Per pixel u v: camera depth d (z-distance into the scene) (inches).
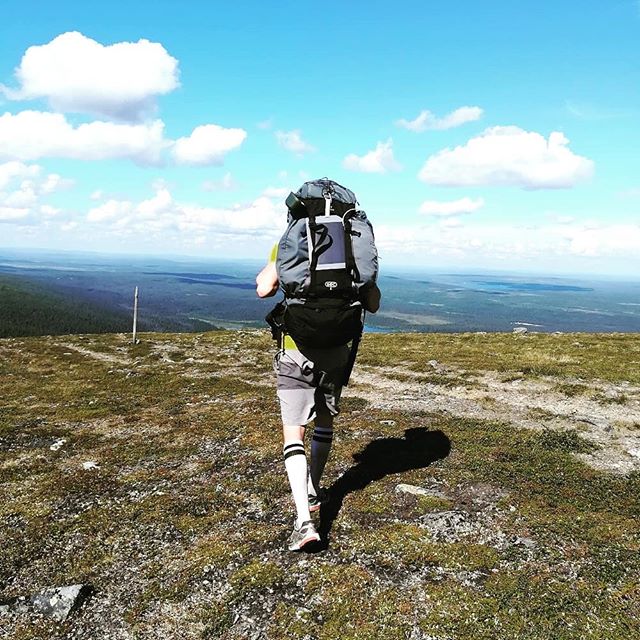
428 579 111.4
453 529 129.6
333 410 122.0
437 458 176.7
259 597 108.8
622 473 167.2
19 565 129.1
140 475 183.2
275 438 211.9
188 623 104.8
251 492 159.2
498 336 624.7
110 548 133.9
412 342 585.6
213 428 238.8
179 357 551.5
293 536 125.0
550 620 99.0
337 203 112.4
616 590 106.9
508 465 170.1
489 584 108.9
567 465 170.7
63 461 209.6
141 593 114.9
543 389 299.3
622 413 245.8
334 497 147.9
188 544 132.3
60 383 450.6
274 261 116.7
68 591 113.9
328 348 114.5
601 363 379.6
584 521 133.4
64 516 154.6
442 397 289.0
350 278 109.7
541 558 117.6
